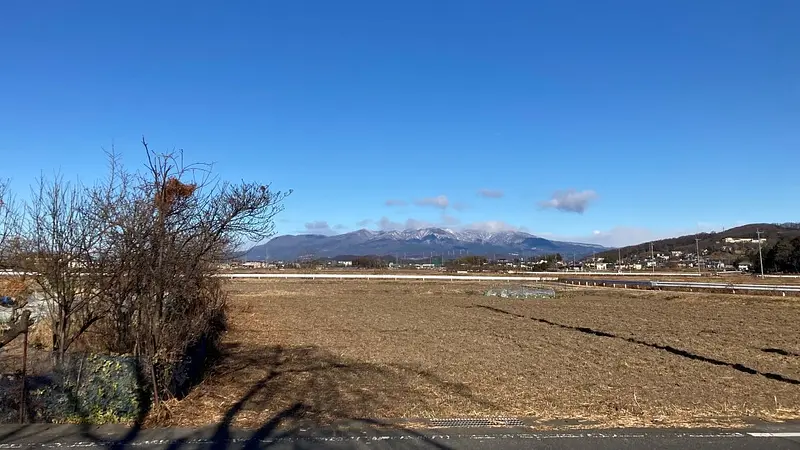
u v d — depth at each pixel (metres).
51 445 6.00
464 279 67.31
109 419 6.90
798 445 6.23
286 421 7.02
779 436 6.56
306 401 8.23
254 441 6.15
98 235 8.01
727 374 11.45
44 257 8.05
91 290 8.13
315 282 59.22
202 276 9.53
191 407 7.63
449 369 11.64
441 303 33.94
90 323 8.14
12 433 6.40
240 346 14.78
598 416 7.52
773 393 9.48
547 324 22.22
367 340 16.56
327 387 9.42
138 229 7.91
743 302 35.28
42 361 7.25
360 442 6.17
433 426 6.88
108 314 8.26
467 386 9.82
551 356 13.73
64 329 8.06
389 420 7.16
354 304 32.12
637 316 26.22
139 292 7.89
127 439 6.21
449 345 15.63
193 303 9.94
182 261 8.33
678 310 29.78
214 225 8.55
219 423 6.87
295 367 11.53
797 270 93.69
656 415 7.62
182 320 8.66
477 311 28.36
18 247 8.15
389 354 13.75
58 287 8.08
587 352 14.52
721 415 7.66
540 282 66.38
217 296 14.09
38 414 6.89
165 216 8.05
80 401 6.95
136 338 7.70
